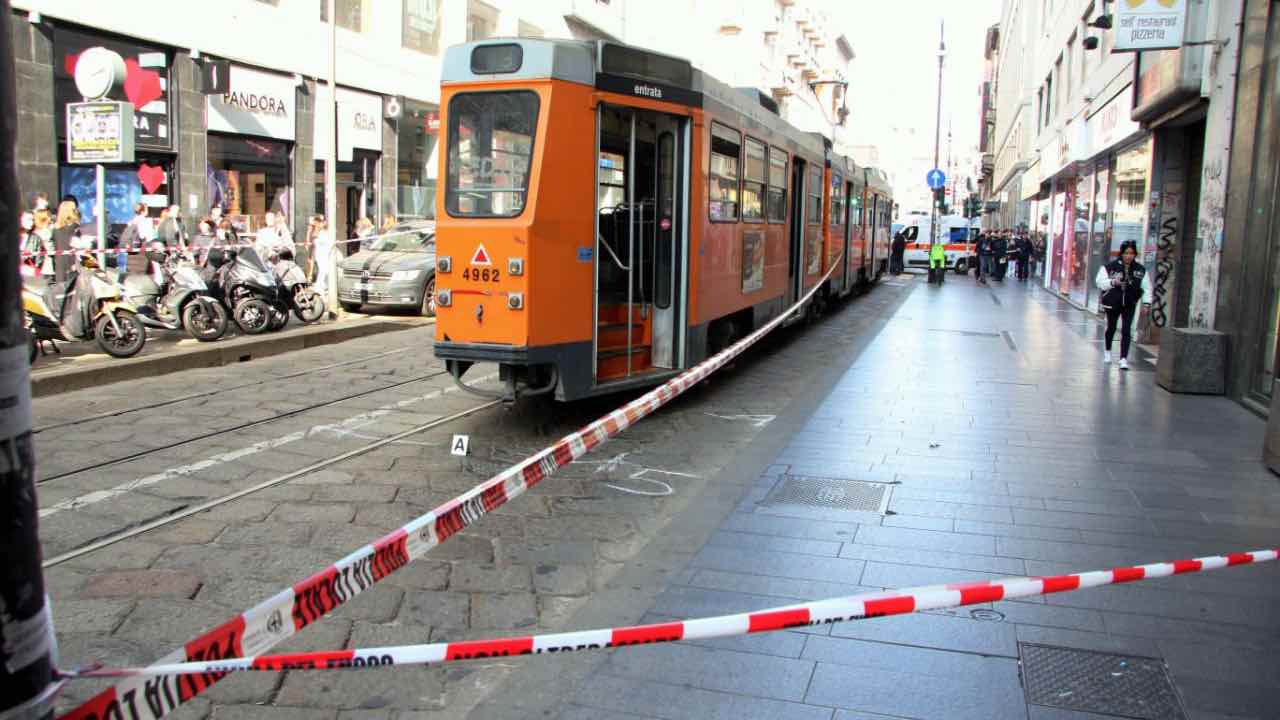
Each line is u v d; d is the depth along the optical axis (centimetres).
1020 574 522
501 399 861
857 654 425
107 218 1633
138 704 263
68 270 1341
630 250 931
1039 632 446
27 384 197
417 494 680
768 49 5488
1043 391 1109
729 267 1129
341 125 2181
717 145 1052
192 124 1778
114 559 544
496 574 542
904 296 2698
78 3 1531
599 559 567
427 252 1784
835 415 966
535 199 819
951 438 859
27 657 196
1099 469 750
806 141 1619
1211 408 1009
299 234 2058
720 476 731
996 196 7056
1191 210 1439
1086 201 2291
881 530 599
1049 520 619
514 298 823
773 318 1393
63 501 639
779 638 442
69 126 1282
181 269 1283
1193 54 1191
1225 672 406
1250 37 1062
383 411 945
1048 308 2288
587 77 857
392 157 2352
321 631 466
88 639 446
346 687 412
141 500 646
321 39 2083
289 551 564
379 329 1559
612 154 920
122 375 1077
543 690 398
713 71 5053
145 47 1683
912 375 1226
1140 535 589
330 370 1166
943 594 355
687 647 434
